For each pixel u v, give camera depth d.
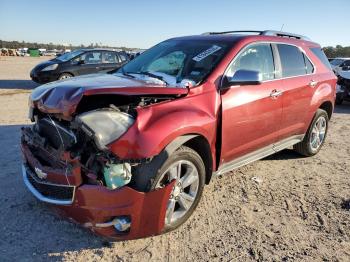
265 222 3.92
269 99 4.64
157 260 3.22
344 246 3.54
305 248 3.48
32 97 3.81
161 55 4.78
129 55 15.04
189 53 4.51
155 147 3.17
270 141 4.96
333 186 4.95
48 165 3.44
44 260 3.15
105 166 3.05
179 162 3.48
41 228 3.61
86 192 3.09
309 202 4.44
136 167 3.21
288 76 5.14
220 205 4.25
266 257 3.32
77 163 3.09
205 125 3.69
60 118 3.41
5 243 3.35
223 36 4.73
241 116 4.22
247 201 4.39
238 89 4.18
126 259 3.21
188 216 3.76
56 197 3.34
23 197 4.20
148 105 3.38
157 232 3.36
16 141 6.32
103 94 3.22
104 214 3.10
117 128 3.11
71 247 3.35
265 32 5.01
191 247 3.43
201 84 3.87
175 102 3.58
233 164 4.42
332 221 3.99
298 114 5.38
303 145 5.98
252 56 4.57
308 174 5.38
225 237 3.61
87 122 3.05
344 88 12.11
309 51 5.77
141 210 3.18
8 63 35.12
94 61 14.33
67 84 3.60
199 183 3.77
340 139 7.56
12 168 5.02
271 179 5.12
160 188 3.23
